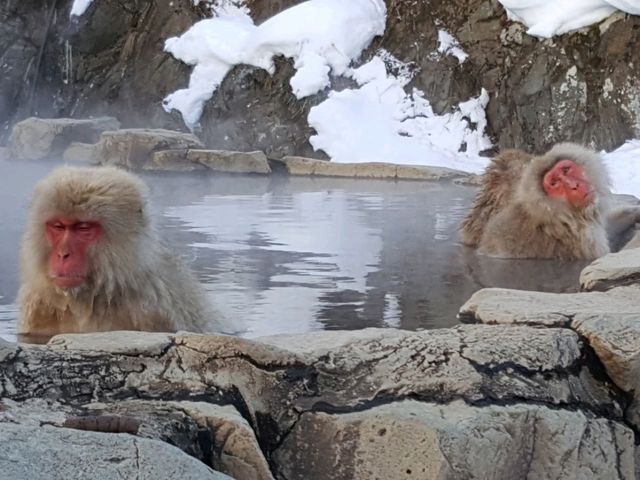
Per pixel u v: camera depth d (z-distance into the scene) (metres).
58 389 2.34
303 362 2.48
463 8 14.56
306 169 12.38
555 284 4.81
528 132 13.54
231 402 2.39
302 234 6.43
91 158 12.44
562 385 2.55
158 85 15.50
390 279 4.85
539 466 2.41
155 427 2.12
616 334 2.71
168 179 11.07
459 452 2.21
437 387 2.43
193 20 15.94
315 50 14.59
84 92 15.98
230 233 6.41
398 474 2.23
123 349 2.47
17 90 16.22
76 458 1.84
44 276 3.62
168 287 3.73
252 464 2.21
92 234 3.53
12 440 1.85
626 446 2.55
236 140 14.55
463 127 13.92
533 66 13.64
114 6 16.17
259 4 15.94
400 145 13.62
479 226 6.20
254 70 14.79
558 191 5.68
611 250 6.26
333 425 2.32
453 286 4.71
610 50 13.27
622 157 12.26
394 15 15.06
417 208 8.13
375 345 2.61
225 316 3.95
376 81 14.48
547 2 13.63
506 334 2.70
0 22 16.14
